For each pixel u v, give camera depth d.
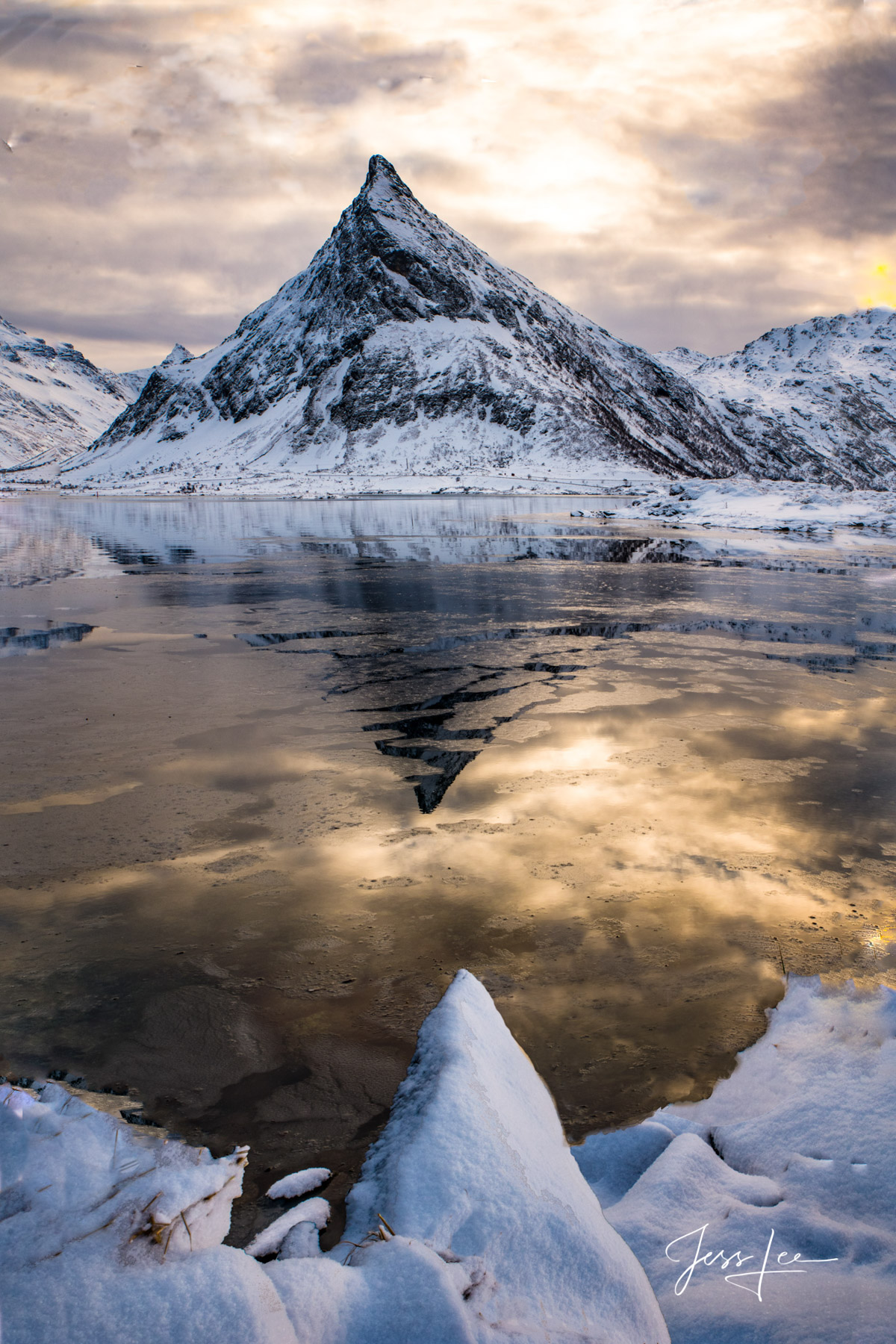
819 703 8.09
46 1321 1.59
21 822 5.34
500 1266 1.90
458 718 7.66
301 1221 2.22
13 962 3.79
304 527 36.75
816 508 36.22
